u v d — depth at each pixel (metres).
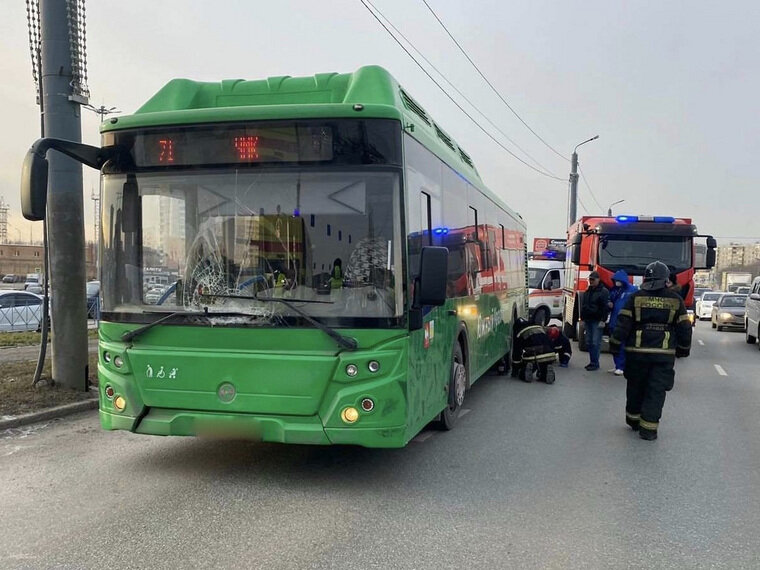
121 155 5.19
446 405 6.54
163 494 5.03
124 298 5.18
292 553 3.99
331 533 4.31
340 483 5.35
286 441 4.80
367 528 4.40
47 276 8.33
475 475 5.63
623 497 5.14
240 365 4.86
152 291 5.11
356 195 4.83
